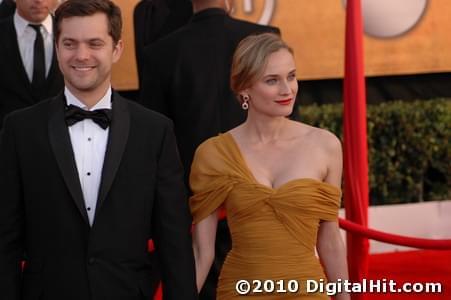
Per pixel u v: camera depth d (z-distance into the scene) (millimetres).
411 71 15508
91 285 6309
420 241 9227
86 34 6246
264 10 14805
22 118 6477
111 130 6438
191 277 6609
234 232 6902
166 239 6562
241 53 6793
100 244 6340
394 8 15352
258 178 6832
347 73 9859
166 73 8883
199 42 8883
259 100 6797
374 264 13711
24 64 10758
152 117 6656
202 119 8781
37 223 6363
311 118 15281
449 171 15711
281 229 6742
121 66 14234
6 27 10789
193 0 9070
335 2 15109
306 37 15055
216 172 6910
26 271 6500
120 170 6418
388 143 15492
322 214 6824
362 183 9867
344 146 9938
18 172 6410
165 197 6582
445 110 15539
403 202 15727
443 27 15539
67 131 6387
